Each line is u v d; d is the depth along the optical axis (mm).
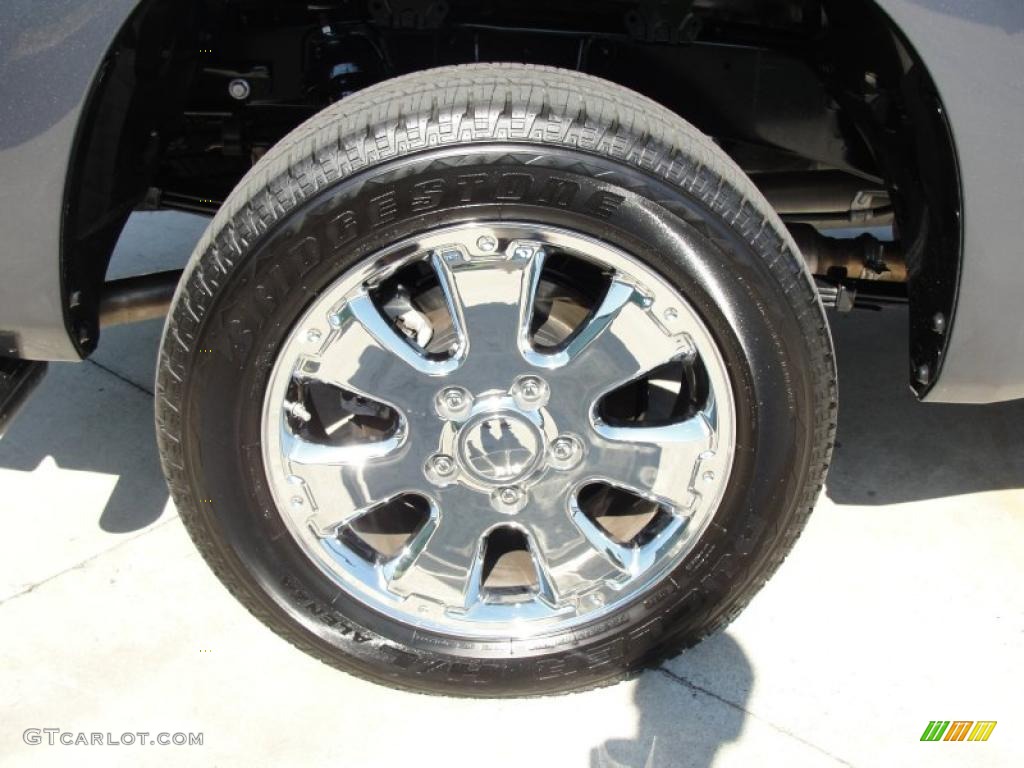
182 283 1736
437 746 1999
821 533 2559
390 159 1646
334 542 1935
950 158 1761
